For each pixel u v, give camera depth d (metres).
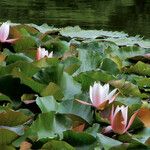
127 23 11.72
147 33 10.20
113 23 11.48
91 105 3.12
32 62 3.94
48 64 3.99
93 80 3.64
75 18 11.70
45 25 6.95
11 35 4.78
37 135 2.64
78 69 4.30
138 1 16.86
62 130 2.82
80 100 3.25
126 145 2.56
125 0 17.09
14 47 4.70
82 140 2.68
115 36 6.71
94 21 11.48
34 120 3.01
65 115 2.90
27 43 4.73
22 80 3.32
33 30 5.87
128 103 3.45
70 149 2.51
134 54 5.27
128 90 3.82
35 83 3.30
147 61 5.05
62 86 3.53
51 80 3.55
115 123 2.85
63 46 5.00
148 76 4.61
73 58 4.11
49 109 3.05
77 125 2.93
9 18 11.35
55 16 11.87
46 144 2.52
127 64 5.01
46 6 14.02
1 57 4.04
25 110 3.08
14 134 2.56
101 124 3.02
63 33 6.51
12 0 15.07
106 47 5.41
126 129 2.88
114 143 2.63
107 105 3.13
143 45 6.11
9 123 2.82
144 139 2.92
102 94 3.10
